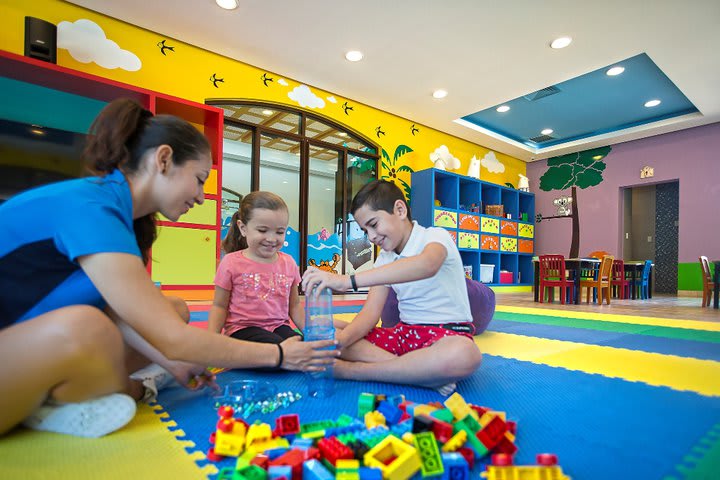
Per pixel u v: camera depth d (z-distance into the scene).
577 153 7.34
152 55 3.80
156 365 1.11
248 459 0.65
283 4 3.42
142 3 3.38
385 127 5.71
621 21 3.59
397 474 0.61
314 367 1.01
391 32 3.81
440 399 1.06
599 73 4.73
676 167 6.27
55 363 0.71
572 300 4.87
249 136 4.72
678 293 6.26
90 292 0.82
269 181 5.19
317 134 5.25
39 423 0.81
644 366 1.48
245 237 1.68
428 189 5.83
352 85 4.90
